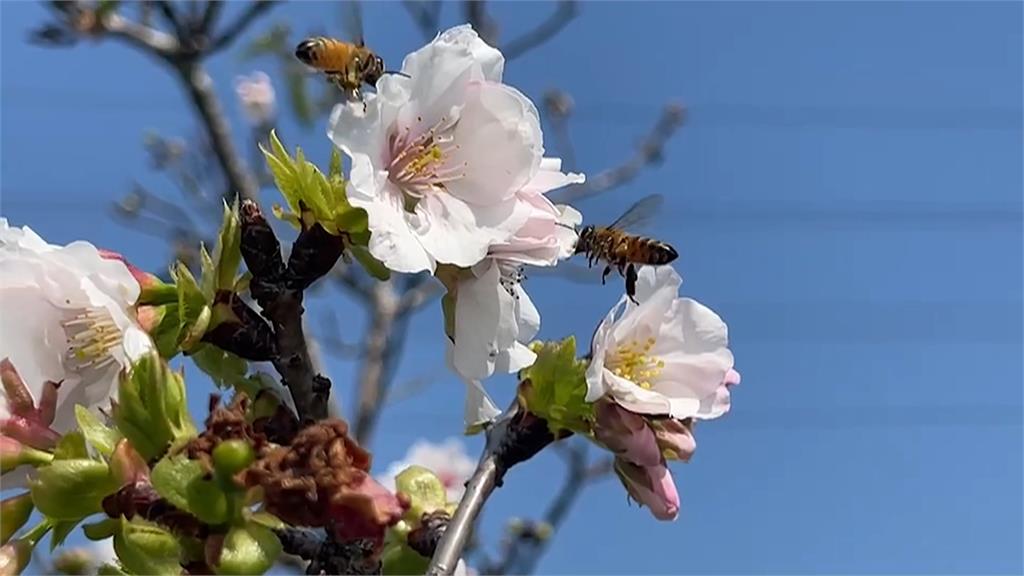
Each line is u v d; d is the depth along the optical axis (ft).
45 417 0.50
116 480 0.47
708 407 0.57
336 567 0.48
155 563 0.46
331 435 0.45
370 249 0.51
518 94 0.55
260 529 0.46
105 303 0.50
